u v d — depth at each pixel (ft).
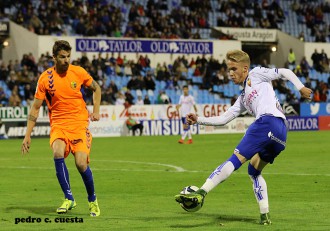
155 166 146.30
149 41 324.60
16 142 237.45
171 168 141.59
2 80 288.51
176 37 336.29
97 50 314.55
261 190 72.84
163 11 351.46
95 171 136.05
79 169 79.00
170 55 329.31
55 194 100.83
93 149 199.52
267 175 124.98
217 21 354.13
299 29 382.01
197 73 324.60
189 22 346.54
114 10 332.39
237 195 98.12
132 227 71.67
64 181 82.12
